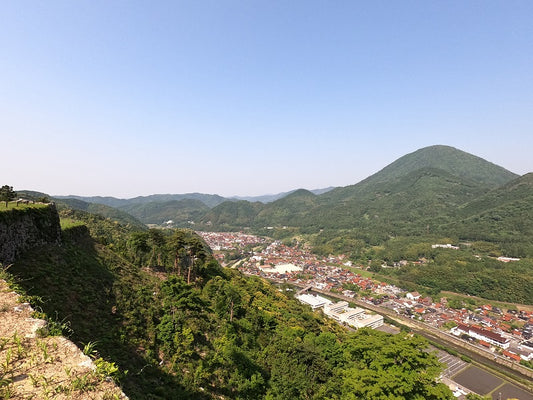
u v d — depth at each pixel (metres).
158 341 23.45
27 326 7.61
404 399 14.28
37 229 23.70
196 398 19.83
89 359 6.60
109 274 29.23
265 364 28.97
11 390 5.31
